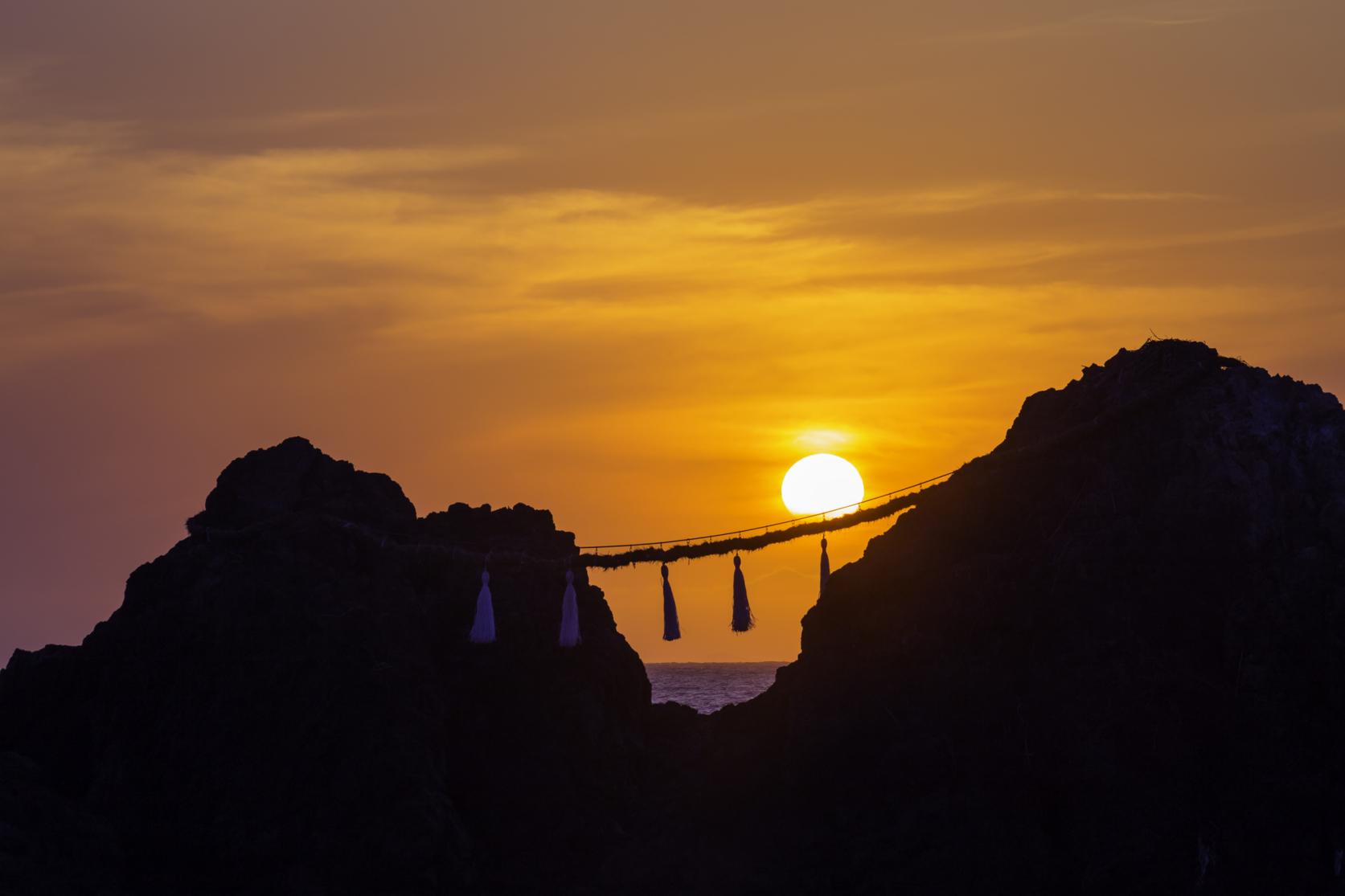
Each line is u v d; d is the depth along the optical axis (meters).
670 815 74.44
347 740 71.06
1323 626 64.75
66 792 72.62
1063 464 73.25
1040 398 76.44
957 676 70.69
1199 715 65.69
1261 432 69.44
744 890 68.25
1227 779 64.19
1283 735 63.84
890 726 70.69
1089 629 69.00
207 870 69.44
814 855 69.31
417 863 68.69
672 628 72.19
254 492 80.88
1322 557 65.88
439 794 70.88
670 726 83.38
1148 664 67.31
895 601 74.44
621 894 68.94
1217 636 67.19
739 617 71.88
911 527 76.25
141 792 71.62
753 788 73.81
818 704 73.25
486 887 70.12
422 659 75.00
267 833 69.56
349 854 68.81
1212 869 62.22
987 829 66.62
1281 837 62.12
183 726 72.69
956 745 69.12
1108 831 64.69
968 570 72.50
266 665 72.94
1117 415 70.88
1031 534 73.00
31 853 65.50
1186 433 69.81
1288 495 68.50
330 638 73.12
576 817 73.75
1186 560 68.31
